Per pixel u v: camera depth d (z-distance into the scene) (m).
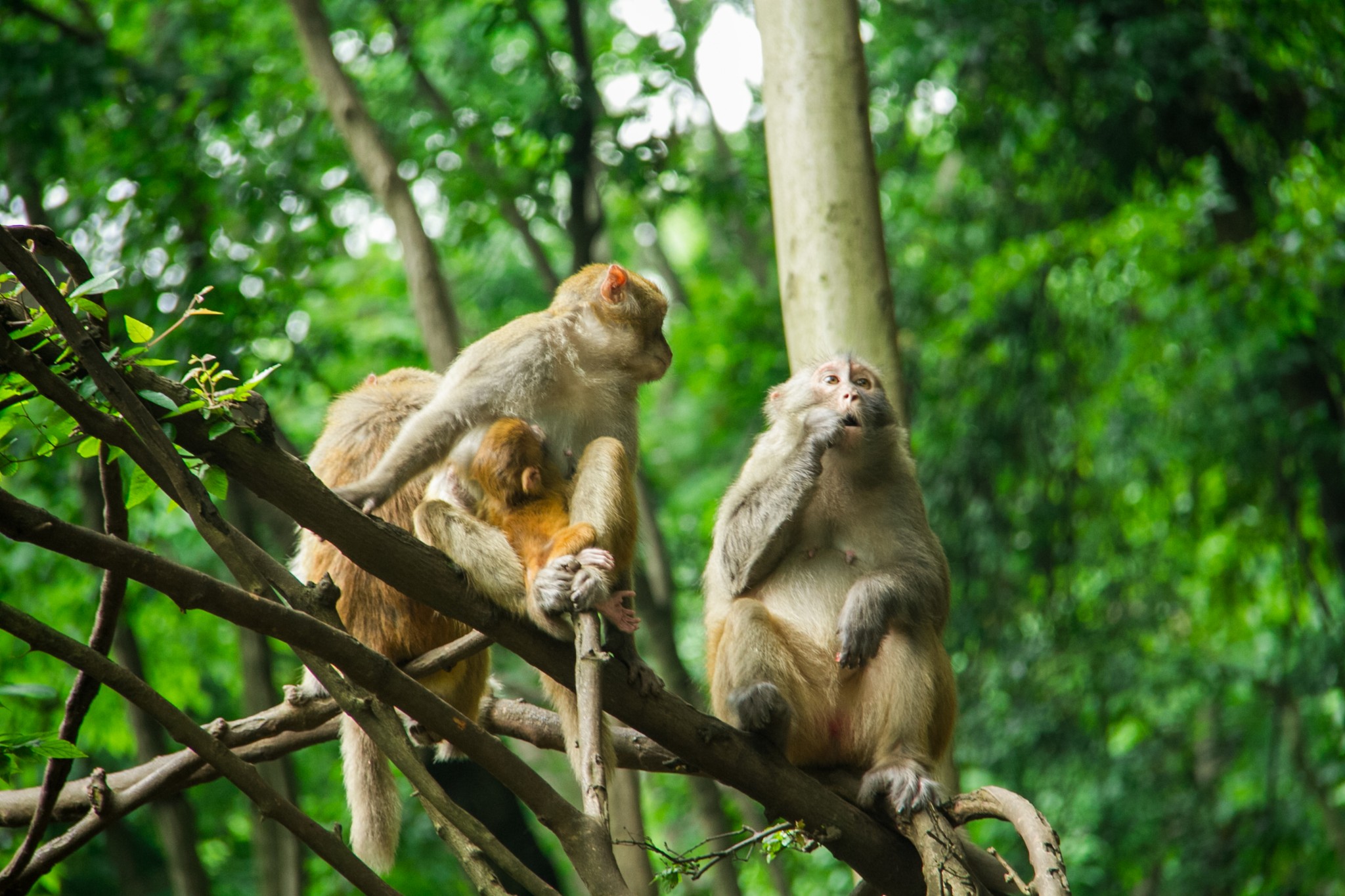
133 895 12.74
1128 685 16.22
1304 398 14.98
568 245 20.36
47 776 4.63
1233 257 13.81
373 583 6.23
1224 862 16.17
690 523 19.23
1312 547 16.39
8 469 4.31
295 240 13.39
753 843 5.33
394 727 4.01
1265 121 14.78
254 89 14.27
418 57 15.45
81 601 13.72
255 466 4.18
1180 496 17.55
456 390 6.04
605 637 5.05
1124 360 16.20
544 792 4.11
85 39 13.35
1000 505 16.11
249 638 11.32
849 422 6.39
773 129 7.55
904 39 15.65
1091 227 14.55
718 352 18.22
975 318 15.69
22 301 4.10
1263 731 17.58
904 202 17.91
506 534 5.37
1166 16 14.38
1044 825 4.52
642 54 16.80
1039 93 15.12
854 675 6.06
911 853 5.32
